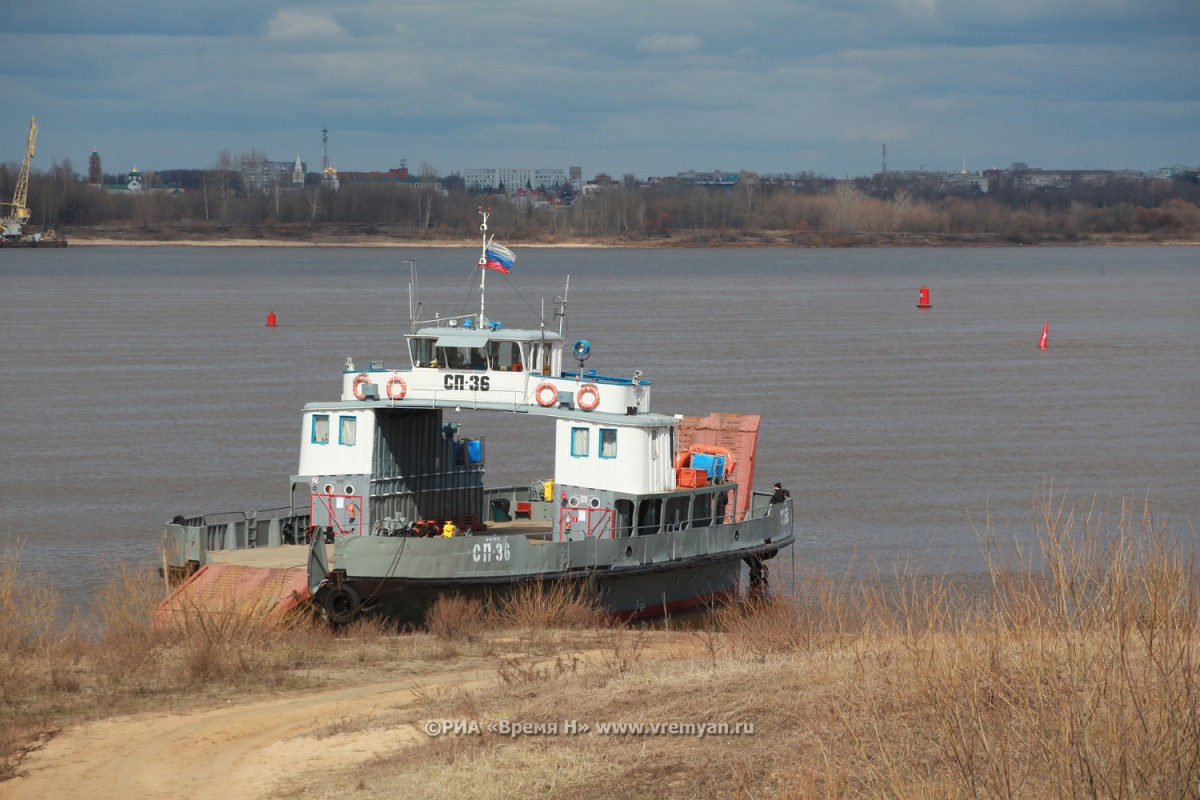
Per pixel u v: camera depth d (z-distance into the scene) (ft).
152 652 153.69
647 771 97.81
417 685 140.36
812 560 237.66
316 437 205.05
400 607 177.06
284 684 140.56
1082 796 78.18
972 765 83.35
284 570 175.01
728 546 211.20
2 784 106.83
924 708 99.35
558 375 211.82
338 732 119.24
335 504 202.08
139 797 103.50
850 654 124.88
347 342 653.71
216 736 119.96
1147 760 79.36
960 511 277.44
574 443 199.00
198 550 185.16
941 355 613.93
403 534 196.54
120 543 246.27
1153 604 91.86
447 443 221.05
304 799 101.19
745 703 112.37
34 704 130.52
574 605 182.60
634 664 141.79
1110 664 87.66
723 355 600.39
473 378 202.90
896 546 246.88
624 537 195.31
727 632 175.83
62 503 281.95
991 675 93.91
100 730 122.01
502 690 132.46
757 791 91.86
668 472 203.92
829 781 85.05
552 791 97.09
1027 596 104.27
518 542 180.96
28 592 199.21
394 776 103.81
